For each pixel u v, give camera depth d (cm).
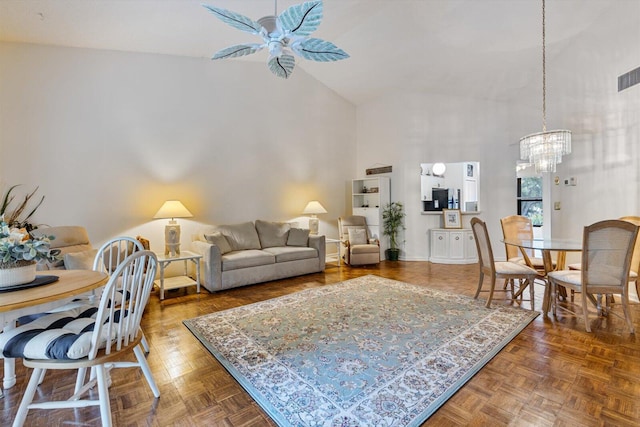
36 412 179
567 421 164
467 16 408
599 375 206
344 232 609
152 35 385
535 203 682
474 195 690
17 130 359
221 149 506
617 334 269
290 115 589
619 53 387
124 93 422
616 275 273
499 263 355
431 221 619
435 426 162
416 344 253
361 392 191
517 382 200
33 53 366
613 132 399
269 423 167
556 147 352
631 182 378
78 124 392
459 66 515
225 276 414
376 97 661
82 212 396
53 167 378
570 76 459
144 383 205
